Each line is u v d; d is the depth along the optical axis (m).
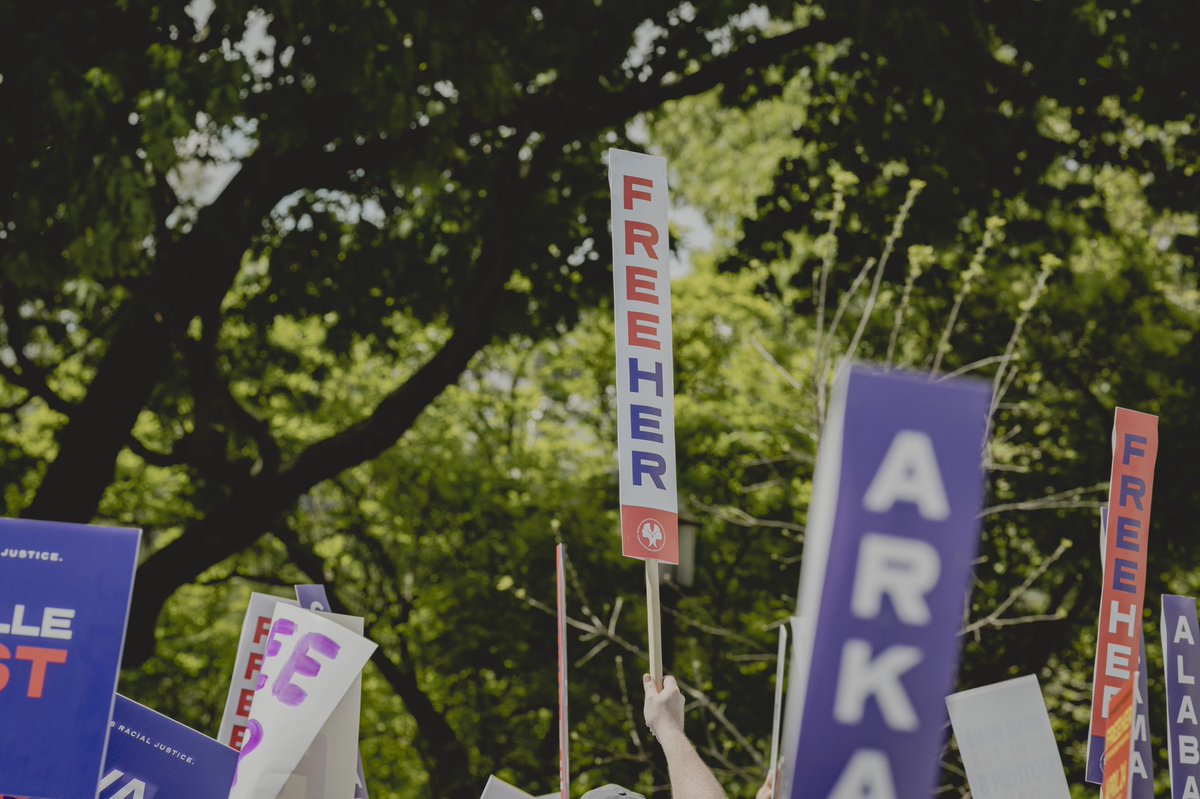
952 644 1.73
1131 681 3.51
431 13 9.29
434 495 15.10
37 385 11.09
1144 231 14.41
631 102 11.50
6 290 10.88
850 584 1.73
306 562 14.71
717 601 13.48
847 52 12.29
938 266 11.55
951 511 1.73
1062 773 3.11
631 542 3.32
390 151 10.45
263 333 13.00
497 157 11.50
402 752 16.23
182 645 16.66
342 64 8.84
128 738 3.04
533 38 10.87
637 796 3.99
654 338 3.45
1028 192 11.41
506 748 14.38
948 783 8.64
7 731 2.66
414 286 12.34
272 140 9.12
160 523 16.19
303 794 3.41
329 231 12.27
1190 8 10.98
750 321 15.09
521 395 16.27
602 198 12.34
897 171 11.80
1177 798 4.14
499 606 14.16
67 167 8.01
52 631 2.70
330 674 3.40
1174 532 11.75
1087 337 12.46
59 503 10.54
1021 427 11.65
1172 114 11.20
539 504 14.74
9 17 8.21
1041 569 9.09
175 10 8.62
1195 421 12.06
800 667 1.78
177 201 10.23
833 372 10.93
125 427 10.63
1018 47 11.03
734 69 11.70
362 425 11.03
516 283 13.18
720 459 13.91
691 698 12.31
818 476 1.77
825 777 1.73
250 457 14.00
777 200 11.90
